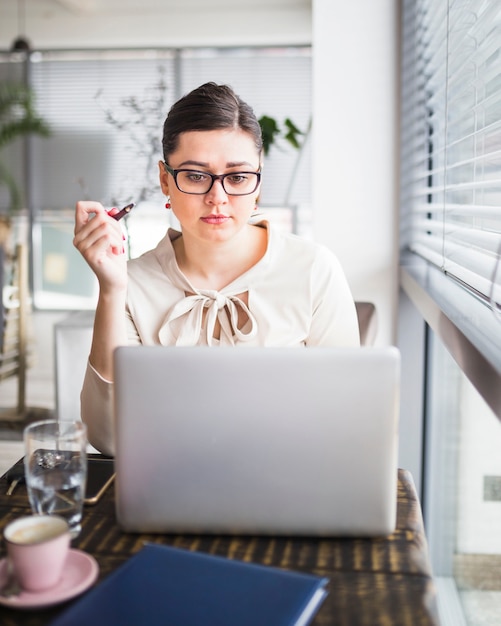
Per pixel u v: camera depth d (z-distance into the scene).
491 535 1.61
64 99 7.64
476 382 1.08
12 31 7.31
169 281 1.53
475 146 1.61
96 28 7.25
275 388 0.96
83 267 7.68
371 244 2.54
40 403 4.48
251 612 0.80
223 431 0.97
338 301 1.56
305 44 7.39
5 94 7.29
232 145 1.37
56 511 1.00
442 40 1.90
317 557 0.96
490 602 1.60
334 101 2.50
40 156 7.68
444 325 1.41
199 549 0.98
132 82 7.59
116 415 0.98
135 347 0.97
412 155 2.47
